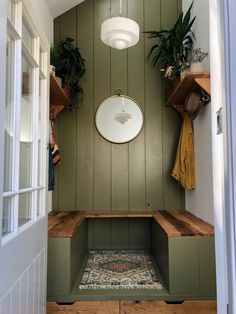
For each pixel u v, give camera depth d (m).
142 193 3.39
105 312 2.05
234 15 0.74
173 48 2.84
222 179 0.91
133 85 3.44
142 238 3.38
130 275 2.56
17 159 1.27
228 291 0.76
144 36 3.43
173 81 2.89
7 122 1.21
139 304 2.14
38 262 1.54
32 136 1.57
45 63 1.81
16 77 1.28
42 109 1.76
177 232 2.21
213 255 2.17
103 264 2.86
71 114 3.41
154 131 3.41
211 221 2.47
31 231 1.41
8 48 1.22
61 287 2.18
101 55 3.44
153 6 3.46
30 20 1.44
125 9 3.46
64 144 3.40
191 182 2.98
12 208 1.21
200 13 2.72
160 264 2.61
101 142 3.41
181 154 3.06
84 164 3.40
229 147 0.73
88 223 3.37
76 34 3.44
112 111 3.42
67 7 3.29
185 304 2.14
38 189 1.61
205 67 2.50
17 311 1.17
